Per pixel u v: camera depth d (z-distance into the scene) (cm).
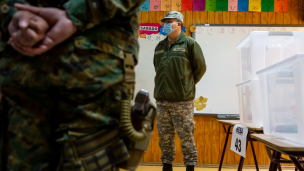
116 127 61
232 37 280
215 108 279
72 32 53
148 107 69
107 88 59
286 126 119
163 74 212
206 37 280
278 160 127
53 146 62
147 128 67
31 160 59
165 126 217
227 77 279
